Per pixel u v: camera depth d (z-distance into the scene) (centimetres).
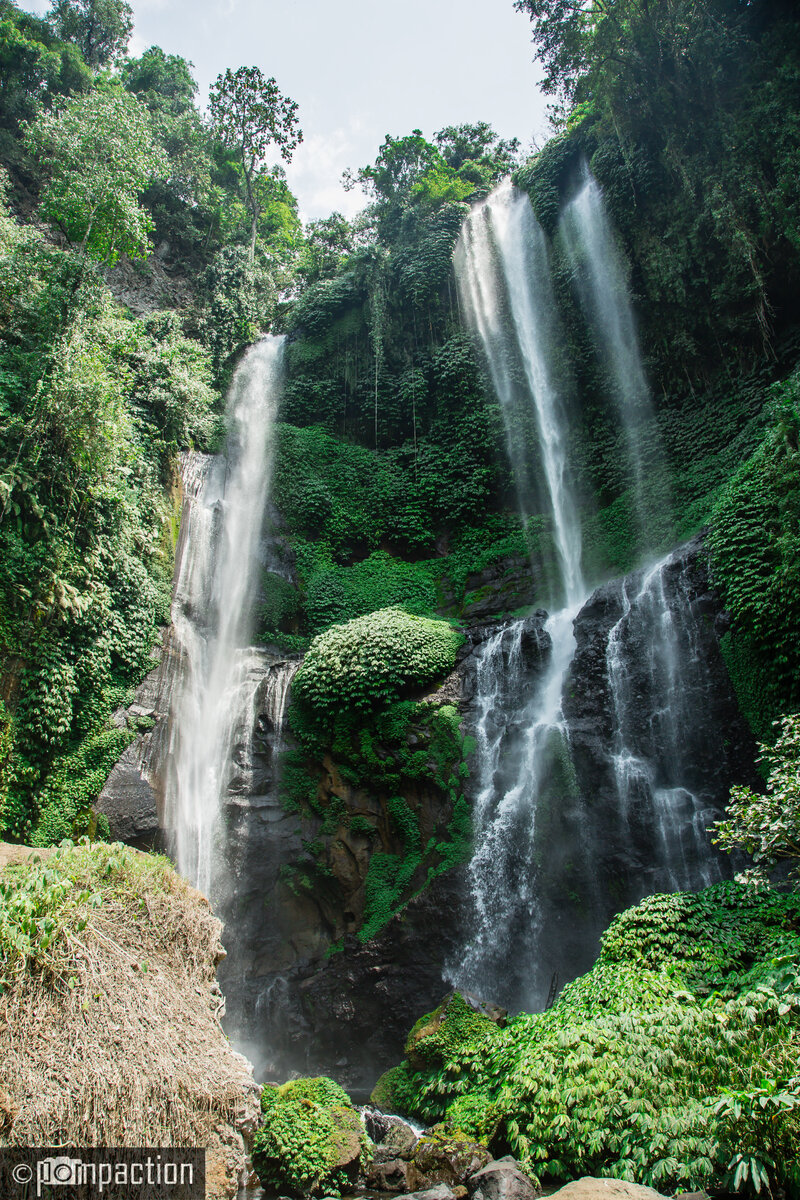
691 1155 499
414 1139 792
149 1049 516
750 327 1786
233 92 3228
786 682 1185
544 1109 633
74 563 1410
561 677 1526
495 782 1421
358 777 1524
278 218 3581
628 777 1305
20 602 1306
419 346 2438
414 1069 996
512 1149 646
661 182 1955
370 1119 898
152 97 3425
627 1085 592
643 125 1964
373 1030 1270
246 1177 538
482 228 2520
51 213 1892
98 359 1608
